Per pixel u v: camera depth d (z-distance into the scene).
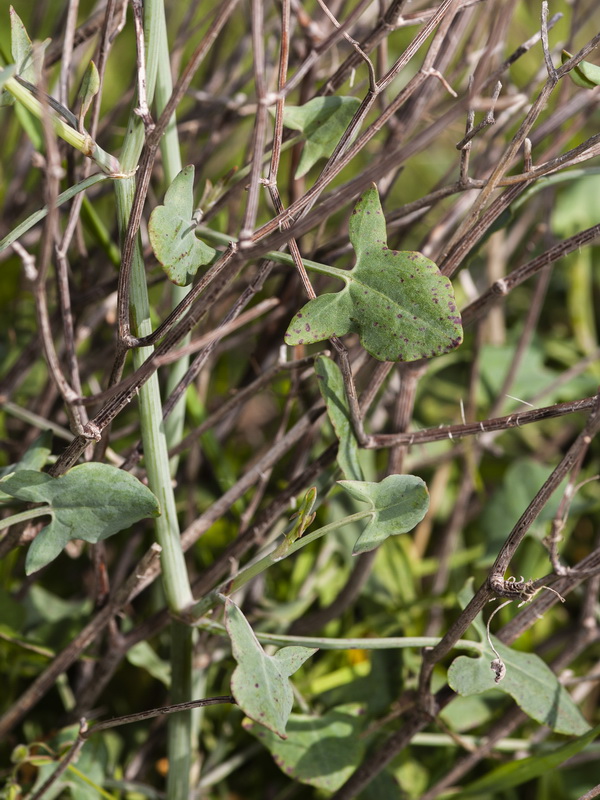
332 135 0.49
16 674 0.55
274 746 0.51
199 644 0.53
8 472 0.48
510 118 0.55
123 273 0.46
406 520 0.47
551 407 0.47
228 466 0.56
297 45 0.56
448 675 0.48
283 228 0.47
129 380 0.45
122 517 0.47
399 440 0.49
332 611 0.55
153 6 0.46
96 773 0.52
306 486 0.51
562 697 0.50
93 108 0.50
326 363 0.49
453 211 0.54
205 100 0.57
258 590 0.56
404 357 0.47
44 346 0.46
